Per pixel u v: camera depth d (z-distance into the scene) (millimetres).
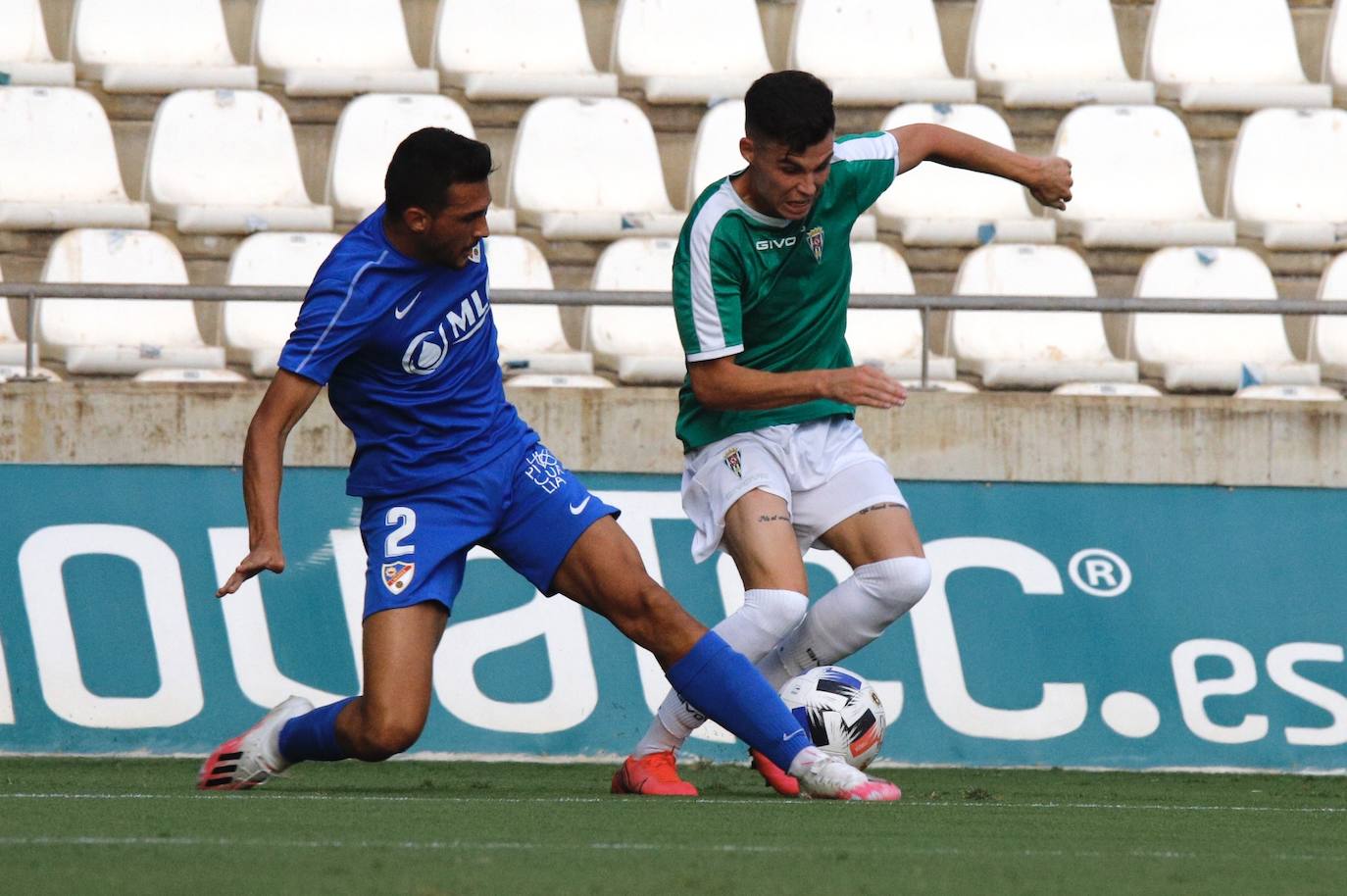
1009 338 32812
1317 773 23391
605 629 23281
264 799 15273
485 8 37469
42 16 37000
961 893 9477
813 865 10609
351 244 14461
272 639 22812
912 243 34656
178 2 36688
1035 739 23234
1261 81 38812
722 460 16891
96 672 22547
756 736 15641
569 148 35312
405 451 14844
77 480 22812
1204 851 12219
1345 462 23922
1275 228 35562
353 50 37000
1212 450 23797
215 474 23016
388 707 14648
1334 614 23750
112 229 32219
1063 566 23531
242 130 34719
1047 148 37531
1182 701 23438
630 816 13766
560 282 34125
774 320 16484
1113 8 39844
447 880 9477
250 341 31641
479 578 23156
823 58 38000
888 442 23469
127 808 14102
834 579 23234
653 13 37875
